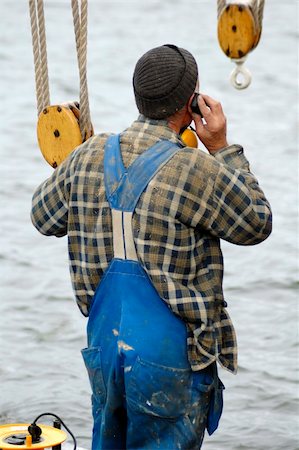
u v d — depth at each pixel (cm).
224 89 7369
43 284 3328
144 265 1262
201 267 1289
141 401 1273
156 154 1273
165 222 1255
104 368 1302
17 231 3962
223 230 1277
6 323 2958
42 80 1558
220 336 1302
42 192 1366
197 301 1260
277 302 3175
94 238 1294
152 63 1281
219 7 1452
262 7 1434
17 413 2353
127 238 1272
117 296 1282
